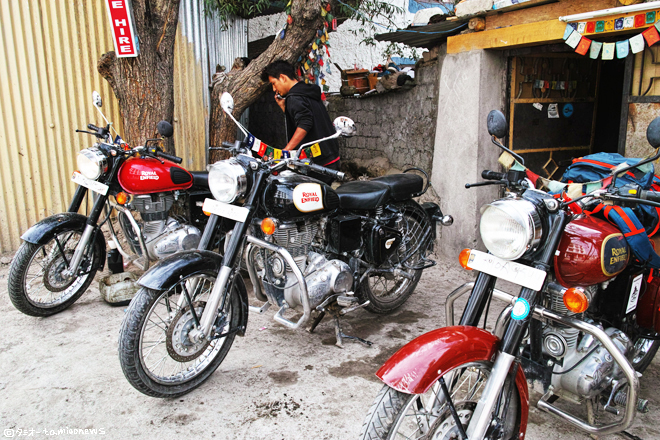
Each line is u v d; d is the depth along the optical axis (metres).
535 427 2.40
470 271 4.49
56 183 5.04
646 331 2.46
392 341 3.26
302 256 2.90
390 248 3.34
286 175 2.84
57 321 3.45
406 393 1.71
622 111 3.36
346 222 3.05
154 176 3.44
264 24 7.75
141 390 2.43
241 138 5.52
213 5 5.55
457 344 1.74
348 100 6.23
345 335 3.21
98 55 5.05
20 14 4.62
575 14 3.33
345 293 3.00
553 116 4.56
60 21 4.81
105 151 3.43
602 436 2.31
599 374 2.07
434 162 4.73
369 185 3.37
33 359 2.96
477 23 4.07
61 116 4.96
